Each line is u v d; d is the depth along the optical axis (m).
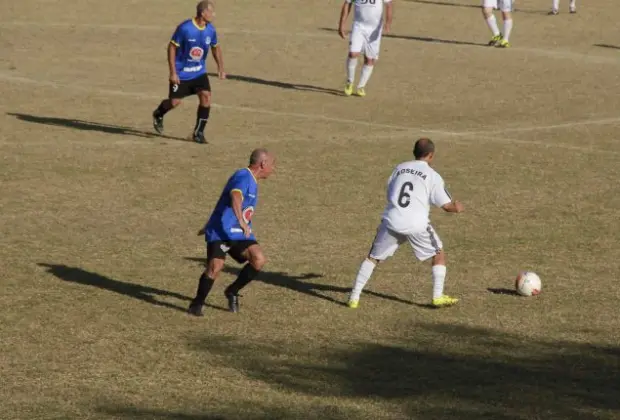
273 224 46.19
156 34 101.88
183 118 68.50
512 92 79.50
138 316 34.16
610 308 35.84
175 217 47.03
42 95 74.38
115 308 34.91
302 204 49.56
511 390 28.20
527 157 60.03
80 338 31.98
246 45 97.44
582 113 72.69
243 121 68.25
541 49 99.00
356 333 32.97
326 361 30.36
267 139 63.28
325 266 40.41
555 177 55.62
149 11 116.31
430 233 35.19
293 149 60.88
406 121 69.50
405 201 35.06
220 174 54.84
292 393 27.78
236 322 33.84
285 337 32.44
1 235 43.53
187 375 29.06
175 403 27.02
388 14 77.25
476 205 49.94
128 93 75.88
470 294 37.22
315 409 26.64
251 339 32.22
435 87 81.12
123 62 87.94
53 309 34.69
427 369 29.80
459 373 29.50
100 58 89.38
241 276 34.47
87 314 34.25
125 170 55.16
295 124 67.75
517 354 31.22
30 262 39.94
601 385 28.73
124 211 47.81
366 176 55.09
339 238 44.41
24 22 106.62
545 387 28.47
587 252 42.84
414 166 35.47
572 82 83.62
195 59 60.72
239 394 27.69
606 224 47.12
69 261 40.28
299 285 37.97
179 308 35.09
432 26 111.56
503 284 38.53
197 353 30.86
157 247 42.50
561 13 122.88
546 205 50.16
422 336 32.75
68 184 52.16
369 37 76.38
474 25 113.06
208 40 60.72
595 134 66.44
